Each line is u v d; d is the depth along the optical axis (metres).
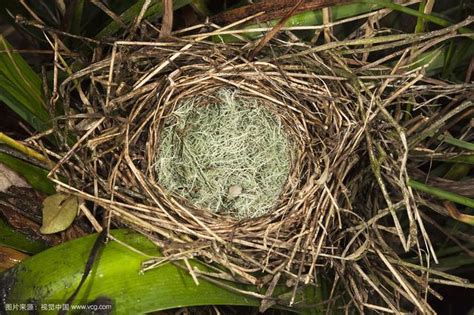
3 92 0.45
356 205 0.47
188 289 0.43
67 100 0.45
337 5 0.46
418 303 0.43
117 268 0.42
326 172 0.45
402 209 0.47
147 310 0.42
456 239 0.47
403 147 0.45
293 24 0.46
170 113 0.47
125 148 0.44
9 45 0.44
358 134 0.45
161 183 0.47
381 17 0.47
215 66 0.46
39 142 0.45
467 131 0.47
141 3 0.45
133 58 0.45
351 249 0.46
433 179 0.47
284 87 0.47
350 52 0.46
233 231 0.45
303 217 0.46
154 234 0.45
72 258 0.42
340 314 0.46
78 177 0.46
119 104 0.45
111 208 0.44
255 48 0.45
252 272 0.45
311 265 0.44
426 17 0.45
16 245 0.44
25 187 0.46
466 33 0.45
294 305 0.45
